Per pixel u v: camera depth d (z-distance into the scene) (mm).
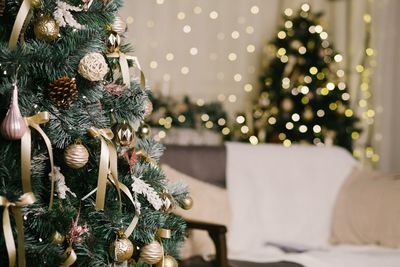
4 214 1339
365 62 4836
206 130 4391
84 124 1516
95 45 1497
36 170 1461
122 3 1647
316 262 2531
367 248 2854
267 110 4480
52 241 1459
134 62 1747
